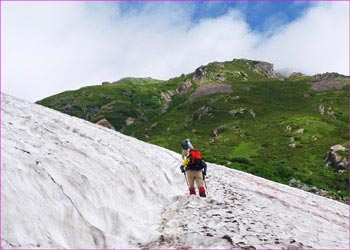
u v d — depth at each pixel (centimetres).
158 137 11256
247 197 1487
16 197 752
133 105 18662
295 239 1048
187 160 1422
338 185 5603
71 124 1584
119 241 870
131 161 1370
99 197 978
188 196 1331
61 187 891
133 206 1085
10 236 670
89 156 1170
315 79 19050
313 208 1677
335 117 11162
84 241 812
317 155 7275
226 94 16012
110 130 2067
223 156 7756
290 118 10919
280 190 2011
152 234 984
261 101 14112
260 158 7488
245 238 982
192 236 968
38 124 1248
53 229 768
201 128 11400
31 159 912
